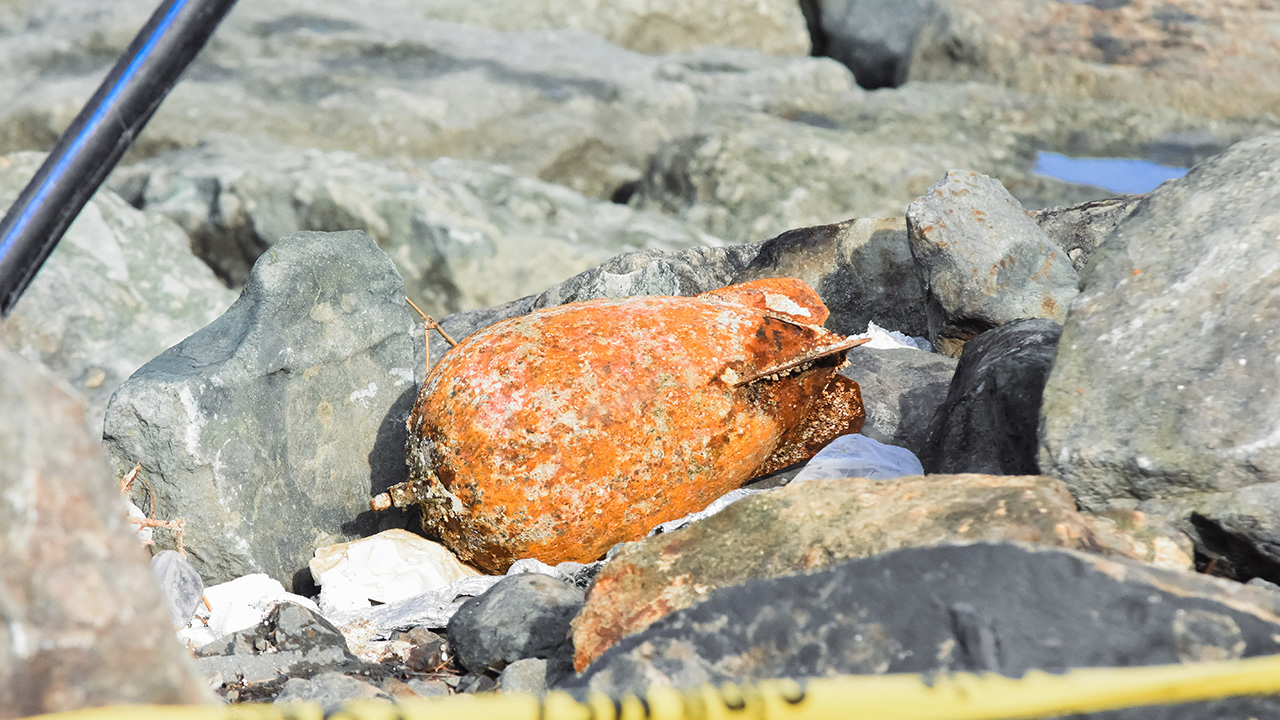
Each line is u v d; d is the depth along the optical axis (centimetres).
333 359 921
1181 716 402
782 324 880
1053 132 3512
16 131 3094
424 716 362
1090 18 3675
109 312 2108
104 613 304
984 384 834
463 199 2892
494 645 657
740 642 465
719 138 3228
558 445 790
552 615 665
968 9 3834
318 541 905
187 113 3209
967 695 381
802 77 3944
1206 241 680
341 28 3850
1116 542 560
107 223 2220
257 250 2703
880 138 3494
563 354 816
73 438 315
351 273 945
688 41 4331
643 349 827
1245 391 609
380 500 873
